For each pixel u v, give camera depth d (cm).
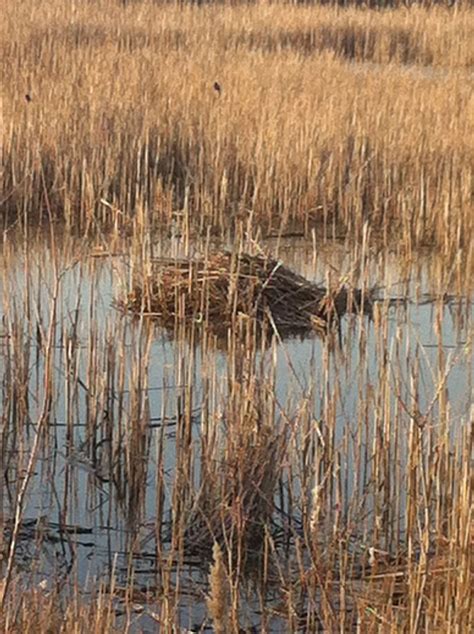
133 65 2377
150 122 1994
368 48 3512
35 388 1110
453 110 2202
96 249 1505
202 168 1862
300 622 753
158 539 800
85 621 670
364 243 1297
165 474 955
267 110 2066
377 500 841
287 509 895
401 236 1680
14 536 699
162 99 2092
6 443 966
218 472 877
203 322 1229
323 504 849
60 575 800
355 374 1150
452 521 752
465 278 1430
